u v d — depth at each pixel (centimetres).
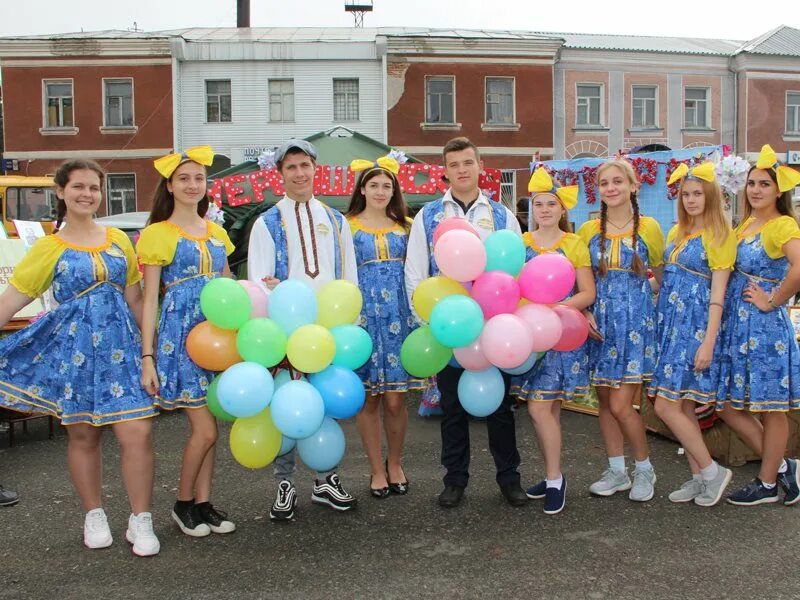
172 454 451
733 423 353
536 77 1823
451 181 359
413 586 264
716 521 323
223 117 1792
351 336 309
